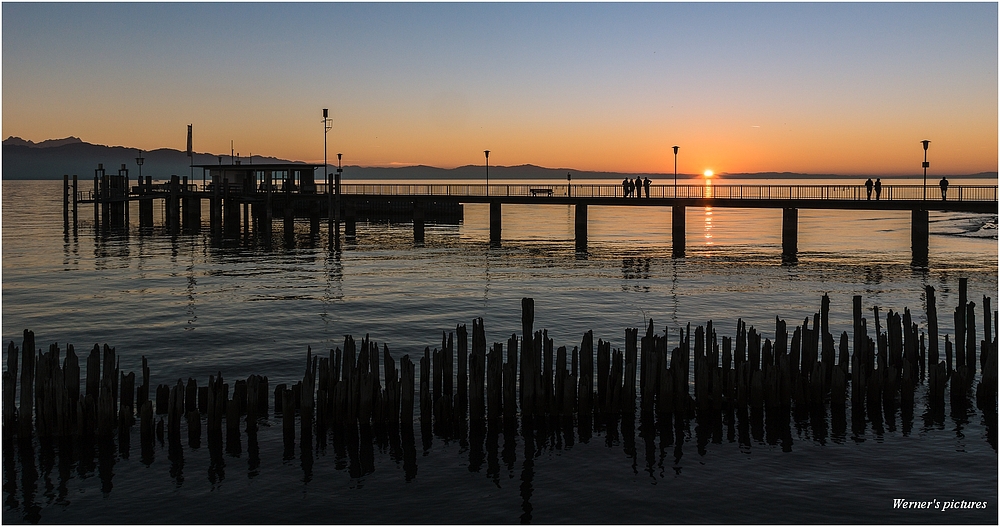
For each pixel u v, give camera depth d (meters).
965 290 24.86
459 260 59.28
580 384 21.88
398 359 28.44
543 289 44.56
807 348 23.70
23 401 20.16
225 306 38.44
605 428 21.48
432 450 20.14
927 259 59.22
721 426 21.69
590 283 47.06
